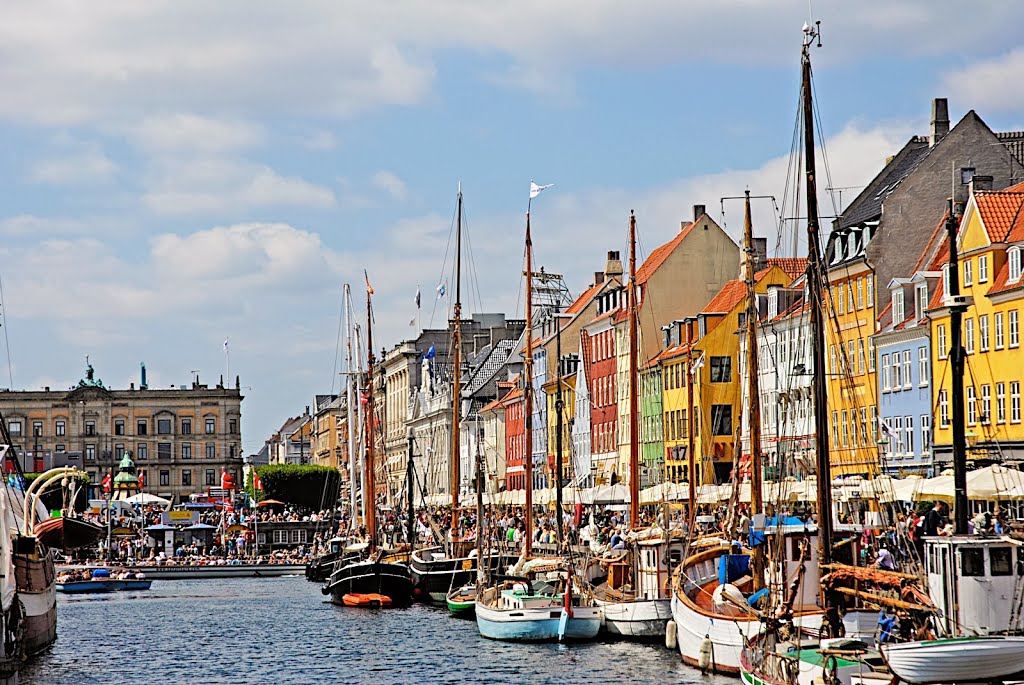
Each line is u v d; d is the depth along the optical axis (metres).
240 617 99.62
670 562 67.25
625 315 143.75
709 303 133.25
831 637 45.34
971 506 71.19
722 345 124.00
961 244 90.31
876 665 40.75
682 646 60.09
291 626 90.69
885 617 45.16
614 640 69.06
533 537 99.50
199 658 75.12
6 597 58.28
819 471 49.34
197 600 119.62
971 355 88.44
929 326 93.69
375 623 89.00
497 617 73.81
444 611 95.00
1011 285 83.50
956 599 42.06
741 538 62.72
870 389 102.50
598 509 111.75
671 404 132.12
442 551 104.25
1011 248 84.38
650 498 95.38
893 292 99.50
